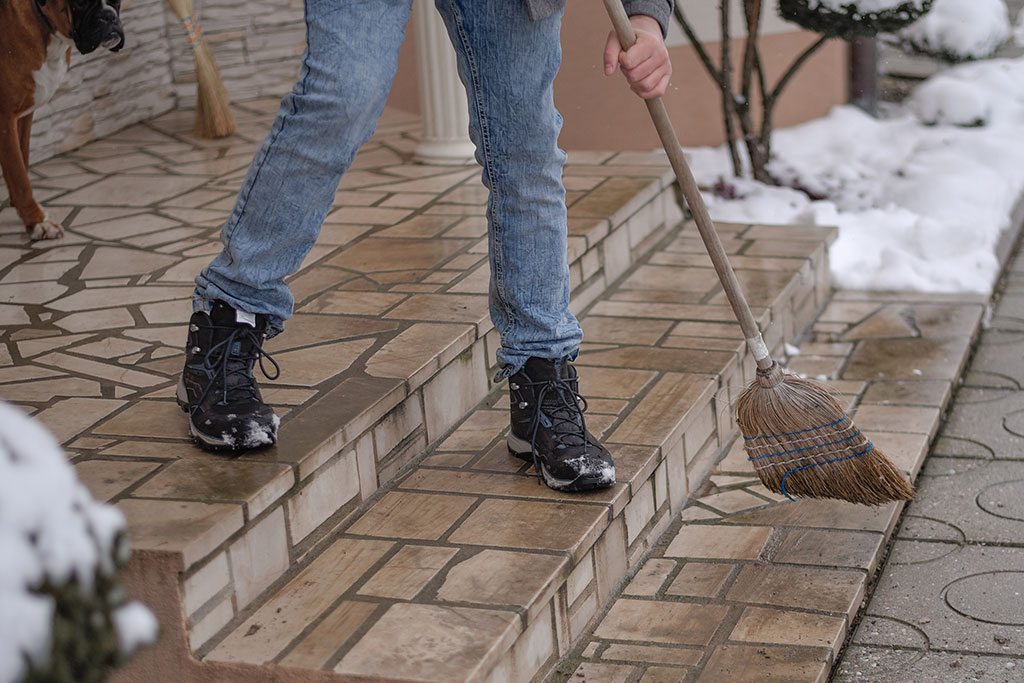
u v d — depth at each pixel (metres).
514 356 2.44
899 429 3.23
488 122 2.24
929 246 4.50
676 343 3.28
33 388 2.66
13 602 0.98
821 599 2.44
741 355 3.24
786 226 4.32
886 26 4.59
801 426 2.46
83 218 4.03
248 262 2.18
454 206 3.95
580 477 2.41
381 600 2.12
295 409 2.46
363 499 2.46
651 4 2.29
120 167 4.68
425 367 2.66
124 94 5.31
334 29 2.01
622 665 2.25
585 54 5.48
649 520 2.67
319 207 2.15
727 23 4.98
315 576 2.22
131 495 2.13
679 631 2.36
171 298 3.23
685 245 4.14
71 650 1.03
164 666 2.00
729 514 2.82
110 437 2.38
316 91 2.02
